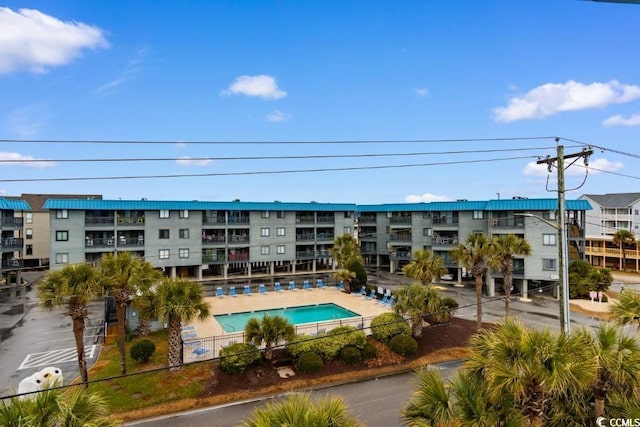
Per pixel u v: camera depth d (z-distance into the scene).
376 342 24.88
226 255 53.22
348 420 8.41
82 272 17.77
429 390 10.02
